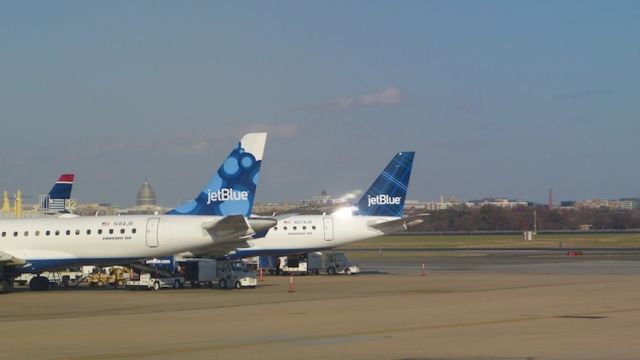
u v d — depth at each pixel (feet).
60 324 130.11
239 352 96.22
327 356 92.22
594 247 511.81
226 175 219.82
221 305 161.79
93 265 220.02
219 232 212.02
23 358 93.97
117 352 97.66
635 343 99.19
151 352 97.25
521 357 89.30
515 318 128.06
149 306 162.81
